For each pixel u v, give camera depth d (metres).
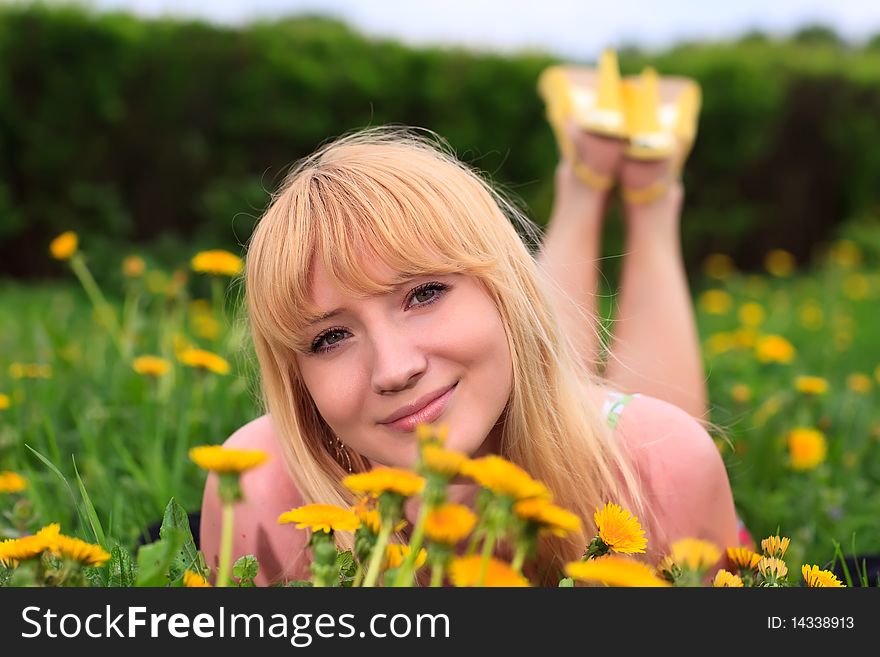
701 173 8.27
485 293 1.14
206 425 2.04
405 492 0.72
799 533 1.72
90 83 6.41
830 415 2.56
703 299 6.85
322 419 1.29
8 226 6.30
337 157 1.18
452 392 1.10
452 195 1.15
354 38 7.14
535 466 1.23
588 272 2.31
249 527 1.37
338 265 1.06
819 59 8.95
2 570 0.89
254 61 6.76
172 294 2.69
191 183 6.75
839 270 7.79
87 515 1.20
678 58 8.20
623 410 1.41
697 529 1.37
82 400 2.22
